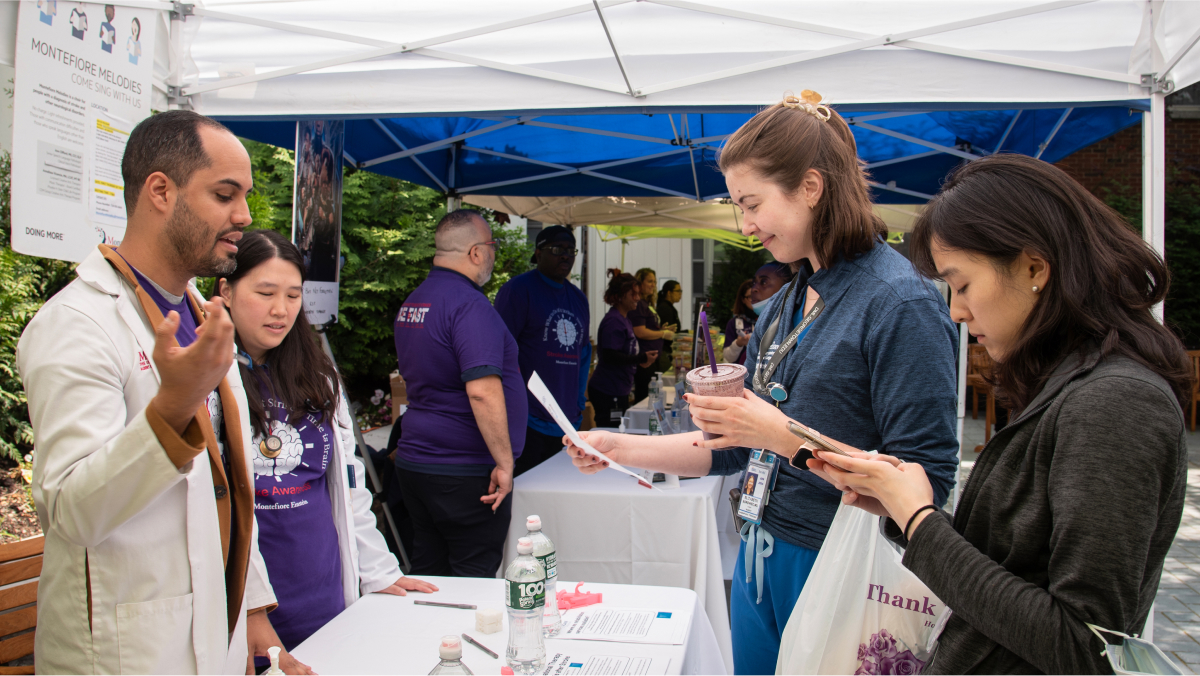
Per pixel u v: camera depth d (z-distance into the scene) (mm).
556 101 2746
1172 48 2465
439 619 1722
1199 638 3510
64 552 1261
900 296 1420
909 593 1252
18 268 5195
